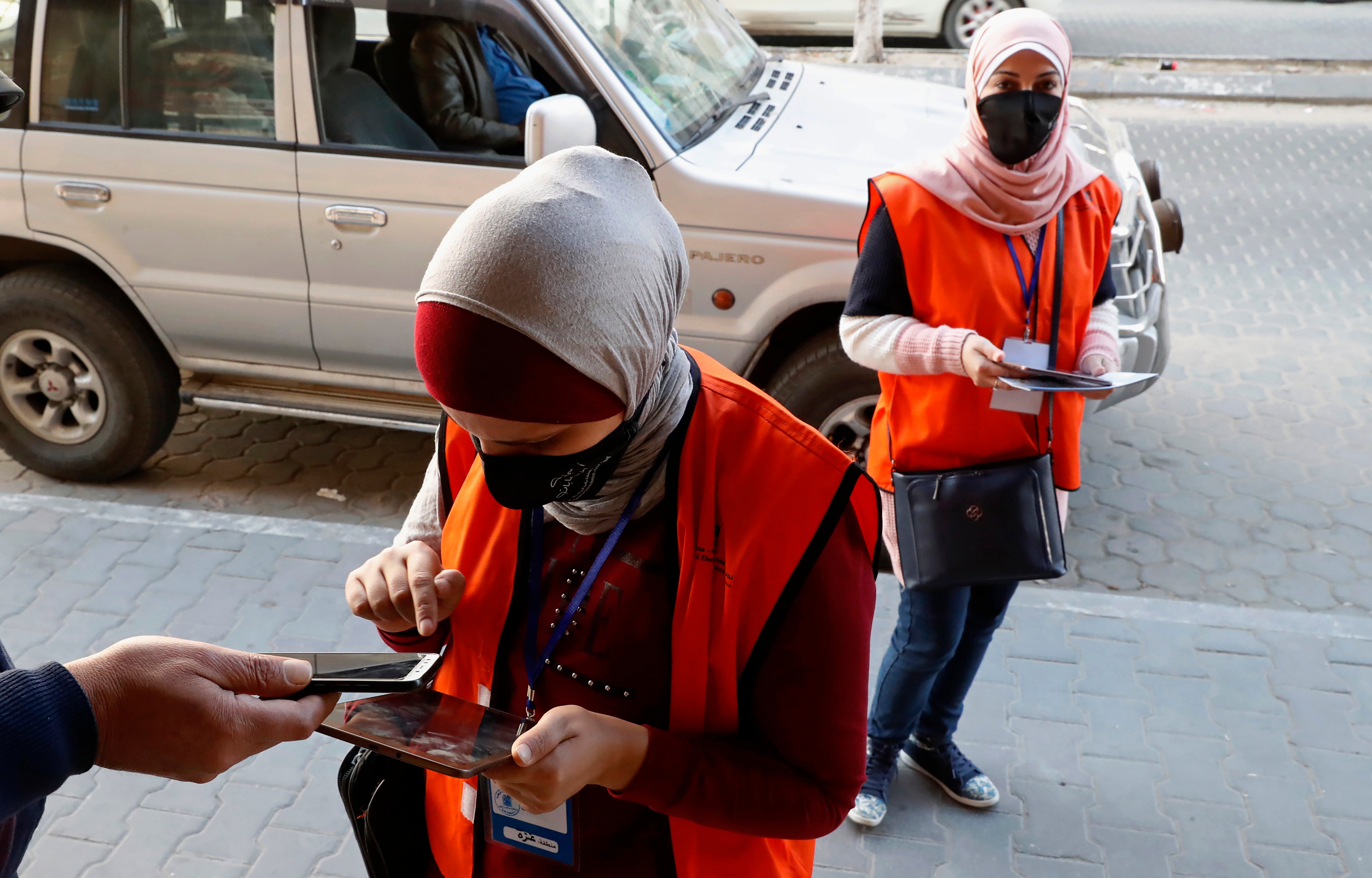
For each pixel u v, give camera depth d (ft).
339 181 12.39
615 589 4.22
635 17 13.26
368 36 13.05
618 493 4.10
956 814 9.76
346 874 9.18
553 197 3.29
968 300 7.71
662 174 11.93
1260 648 11.73
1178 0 46.98
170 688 3.44
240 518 14.01
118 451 14.34
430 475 4.99
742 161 12.36
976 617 9.00
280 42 12.23
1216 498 14.75
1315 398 17.24
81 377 14.11
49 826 9.53
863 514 4.13
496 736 3.95
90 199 12.90
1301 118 31.78
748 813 4.09
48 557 13.11
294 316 13.15
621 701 4.26
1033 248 7.79
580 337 3.26
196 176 12.65
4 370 14.15
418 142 12.91
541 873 4.54
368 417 13.56
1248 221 24.50
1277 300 20.70
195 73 12.52
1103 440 16.19
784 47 36.17
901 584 8.28
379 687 3.86
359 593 4.59
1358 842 9.41
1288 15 44.19
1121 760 10.32
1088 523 14.26
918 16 35.86
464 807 4.64
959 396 7.80
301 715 3.70
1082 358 7.94
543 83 13.43
